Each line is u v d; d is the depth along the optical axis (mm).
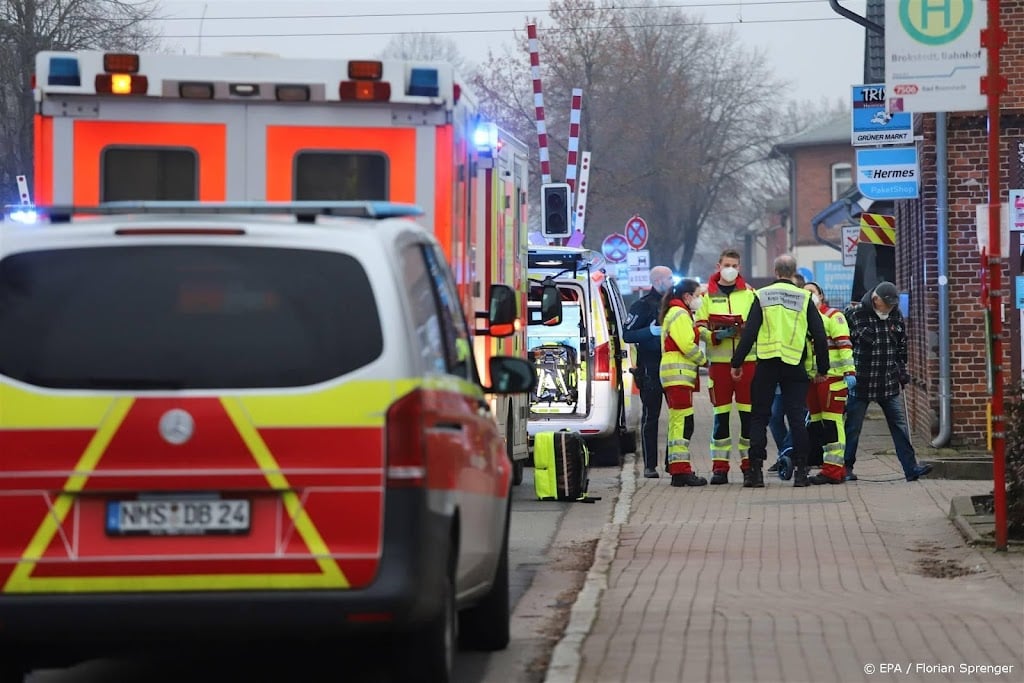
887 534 33562
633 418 56406
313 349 16938
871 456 53219
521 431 44000
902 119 55656
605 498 42875
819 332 43188
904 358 45688
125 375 16844
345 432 16812
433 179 28344
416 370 17109
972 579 27625
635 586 27469
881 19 79188
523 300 42531
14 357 16938
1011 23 54562
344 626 16750
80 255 17156
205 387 16844
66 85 28422
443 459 17797
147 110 28547
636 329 47438
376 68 28078
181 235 17188
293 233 17219
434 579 17312
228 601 16703
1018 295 48156
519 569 31047
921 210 58562
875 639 22469
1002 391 30297
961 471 47406
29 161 112125
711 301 44375
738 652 21703
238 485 16750
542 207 62031
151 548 16750
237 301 17047
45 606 16688
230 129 28531
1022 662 20859
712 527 35312
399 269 17406
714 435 44906
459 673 21438
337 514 16750
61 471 16750
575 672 20500
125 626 16766
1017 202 47188
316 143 28453
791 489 43125
